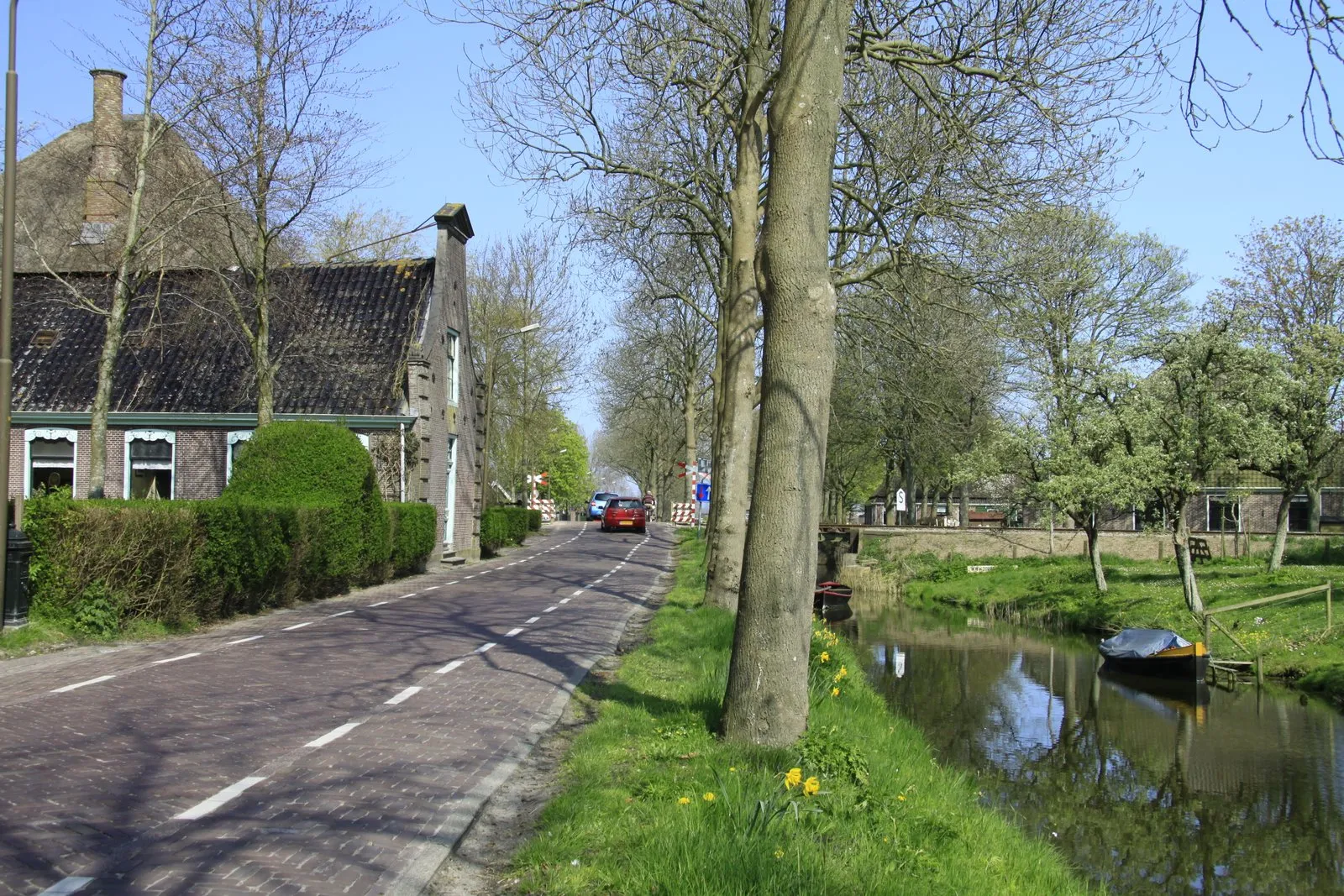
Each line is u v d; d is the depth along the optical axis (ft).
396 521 72.43
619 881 15.17
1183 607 77.77
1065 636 80.69
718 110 54.13
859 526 138.31
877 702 37.55
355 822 17.75
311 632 43.96
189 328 80.12
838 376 100.27
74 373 88.79
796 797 19.12
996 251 49.60
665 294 78.18
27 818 17.17
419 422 84.23
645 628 48.14
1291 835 34.35
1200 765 42.88
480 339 148.66
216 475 85.87
